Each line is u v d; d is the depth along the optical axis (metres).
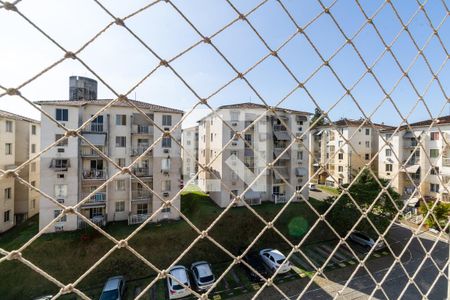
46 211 11.78
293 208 15.36
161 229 12.38
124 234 11.67
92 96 15.12
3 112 14.18
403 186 19.14
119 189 13.37
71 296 8.80
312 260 11.05
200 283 8.83
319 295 8.61
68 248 10.68
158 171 13.58
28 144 15.31
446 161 16.47
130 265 10.35
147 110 13.70
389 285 9.16
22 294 8.75
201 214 13.86
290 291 8.87
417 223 15.02
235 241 12.48
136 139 13.70
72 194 12.14
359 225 12.39
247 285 9.20
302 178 16.75
